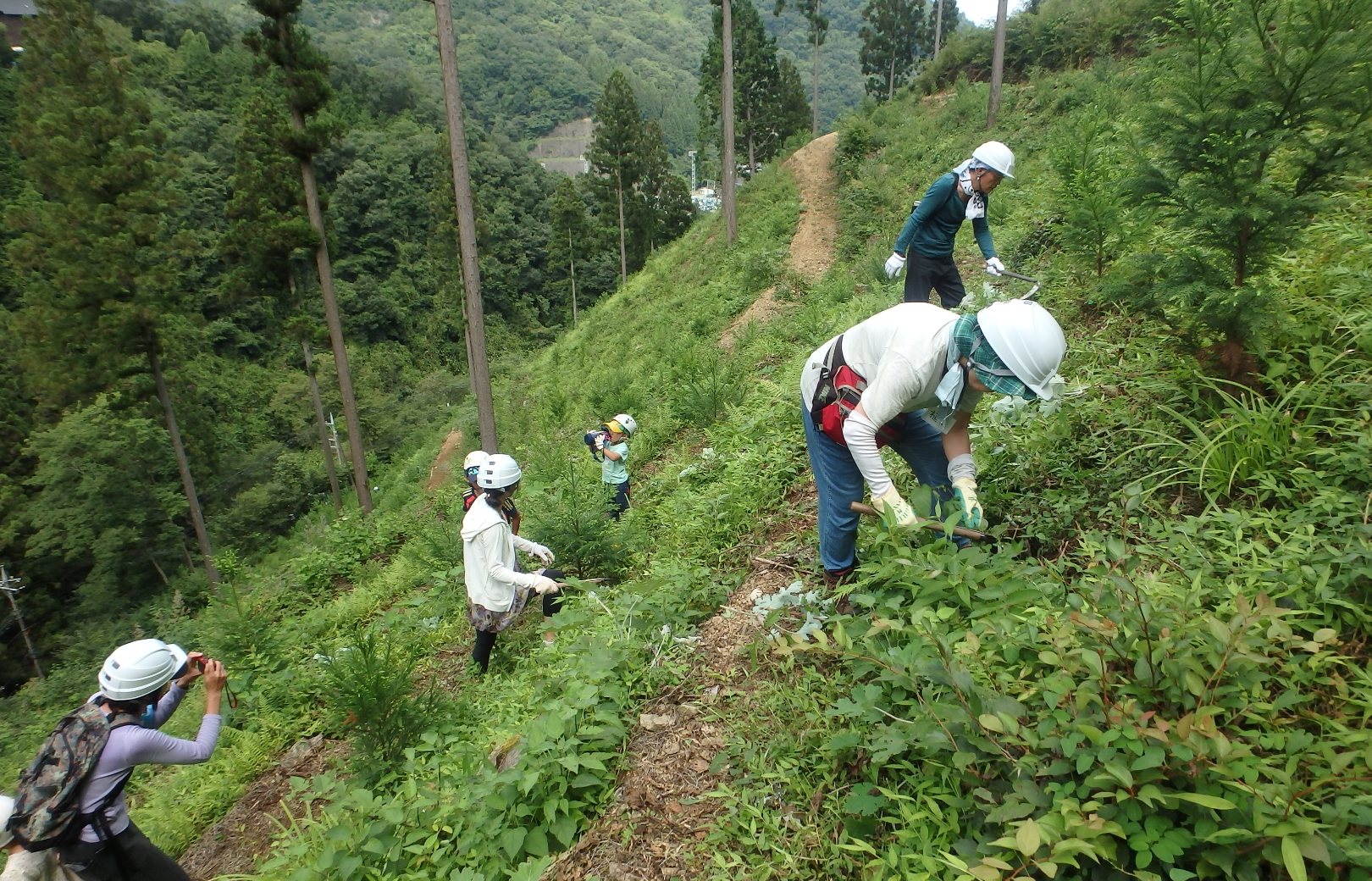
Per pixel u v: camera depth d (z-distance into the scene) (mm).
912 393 2586
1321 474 2711
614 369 15852
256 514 29484
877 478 2672
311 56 16969
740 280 17703
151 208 19531
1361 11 2723
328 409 39531
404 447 33469
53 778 2869
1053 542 3154
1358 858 1447
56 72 18266
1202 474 2924
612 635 3572
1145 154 3416
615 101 44469
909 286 5059
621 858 2438
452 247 38688
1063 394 3729
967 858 1832
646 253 49031
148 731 3076
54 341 19250
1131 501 2850
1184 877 1534
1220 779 1646
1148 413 3498
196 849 4207
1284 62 2924
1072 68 20750
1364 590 2223
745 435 6527
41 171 18531
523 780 2592
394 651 5418
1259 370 3299
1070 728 1820
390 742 3914
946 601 2686
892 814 2205
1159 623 1932
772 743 2631
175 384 28047
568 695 2977
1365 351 3129
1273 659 1969
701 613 3684
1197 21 3080
